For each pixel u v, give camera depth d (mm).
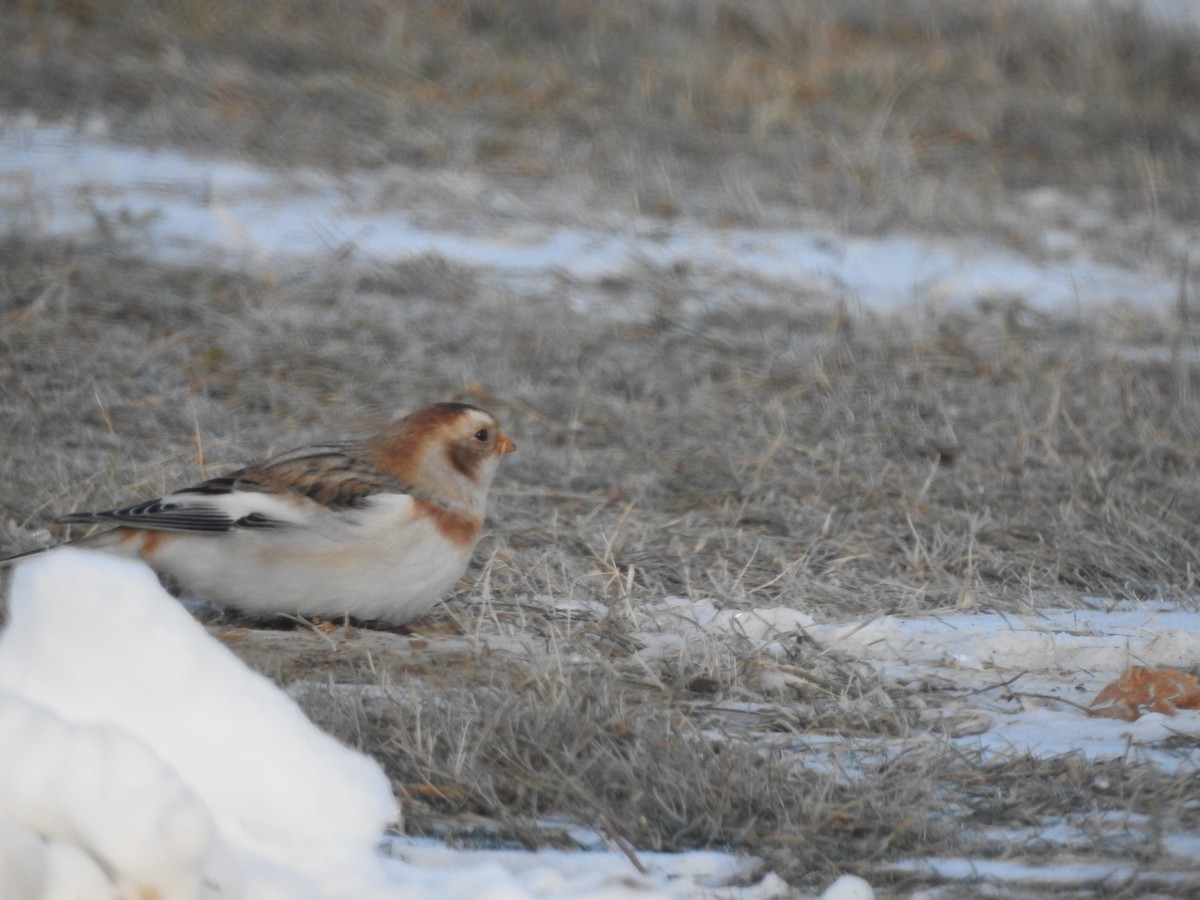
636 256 17188
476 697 7148
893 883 5781
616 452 12273
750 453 12195
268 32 24297
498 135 21531
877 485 11594
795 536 10664
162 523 8477
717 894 5598
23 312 13719
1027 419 13047
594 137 21906
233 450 11336
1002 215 20578
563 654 8234
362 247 16984
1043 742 7277
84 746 4559
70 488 10148
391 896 5031
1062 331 16156
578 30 26328
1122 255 19281
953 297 17188
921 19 28609
